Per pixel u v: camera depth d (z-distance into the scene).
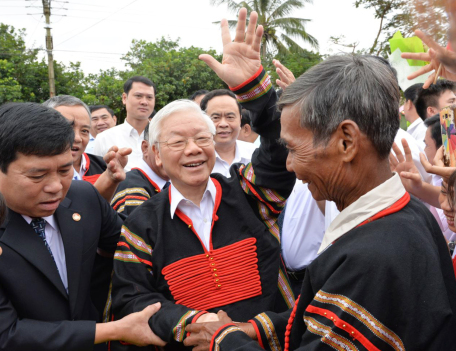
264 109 1.79
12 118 1.57
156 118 1.98
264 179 1.92
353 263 1.12
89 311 1.93
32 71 18.08
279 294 2.06
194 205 1.94
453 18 0.64
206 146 1.91
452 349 1.19
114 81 17.86
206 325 1.58
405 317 1.09
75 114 3.08
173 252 1.88
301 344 1.24
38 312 1.68
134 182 2.62
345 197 1.28
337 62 1.26
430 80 1.45
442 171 1.74
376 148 1.21
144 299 1.78
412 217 1.22
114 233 2.07
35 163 1.57
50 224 1.81
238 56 1.76
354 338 1.09
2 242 1.65
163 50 20.89
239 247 1.90
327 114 1.20
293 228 2.45
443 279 1.23
